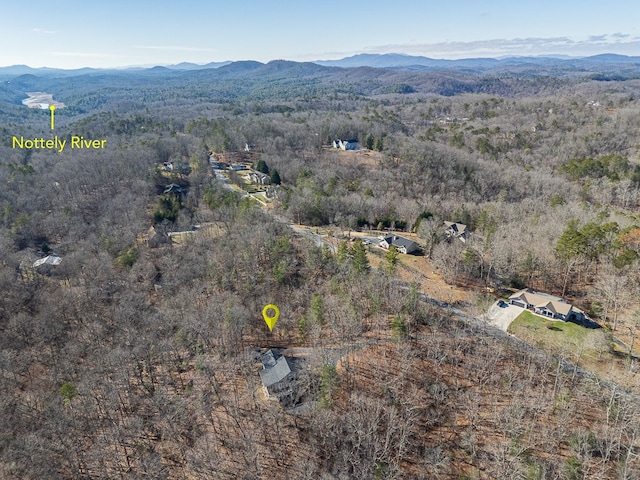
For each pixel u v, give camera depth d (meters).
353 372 60.56
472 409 53.25
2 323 81.25
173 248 105.56
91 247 107.06
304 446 51.28
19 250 110.38
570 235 79.25
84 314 82.19
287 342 70.56
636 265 75.00
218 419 55.91
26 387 66.31
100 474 50.00
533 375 58.53
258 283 83.75
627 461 42.06
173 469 50.75
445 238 98.44
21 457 48.34
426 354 63.53
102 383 61.12
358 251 82.19
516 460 45.69
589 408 52.62
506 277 84.06
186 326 70.75
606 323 70.19
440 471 47.31
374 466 46.41
